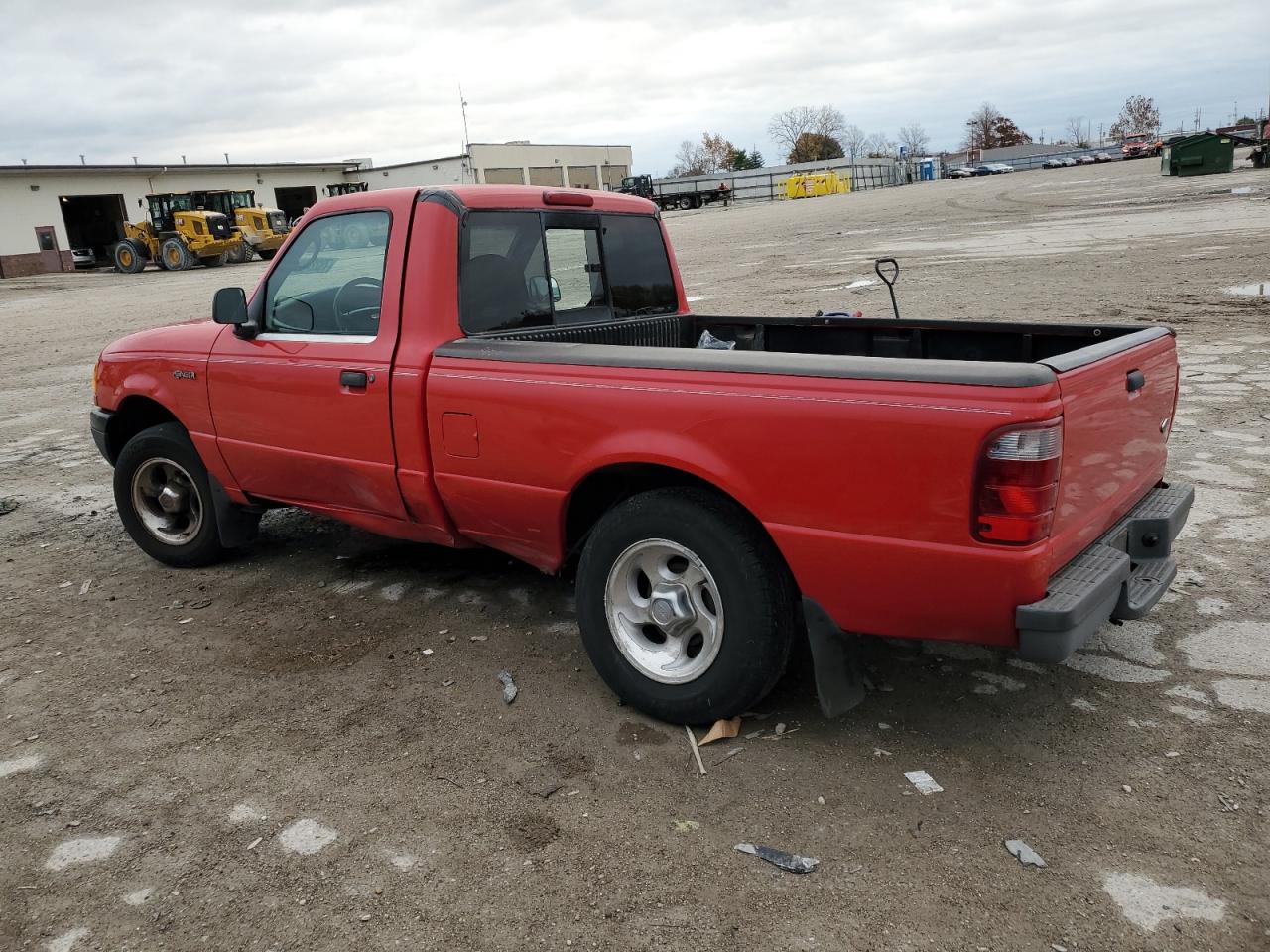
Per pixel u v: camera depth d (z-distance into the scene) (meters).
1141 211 25.27
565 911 2.57
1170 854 2.67
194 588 5.02
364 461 4.11
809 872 2.67
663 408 3.19
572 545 3.78
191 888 2.74
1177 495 3.59
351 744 3.44
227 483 4.87
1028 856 2.67
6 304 28.33
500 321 4.08
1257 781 2.95
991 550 2.70
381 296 3.99
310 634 4.38
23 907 2.69
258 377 4.42
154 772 3.34
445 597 4.72
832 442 2.87
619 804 3.01
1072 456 2.79
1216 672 3.58
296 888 2.71
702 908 2.55
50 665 4.21
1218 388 7.67
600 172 87.94
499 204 4.05
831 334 4.69
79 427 9.72
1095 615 2.82
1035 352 4.06
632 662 3.47
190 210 42.03
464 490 3.81
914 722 3.39
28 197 47.47
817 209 49.50
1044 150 147.62
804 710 3.50
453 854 2.82
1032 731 3.29
